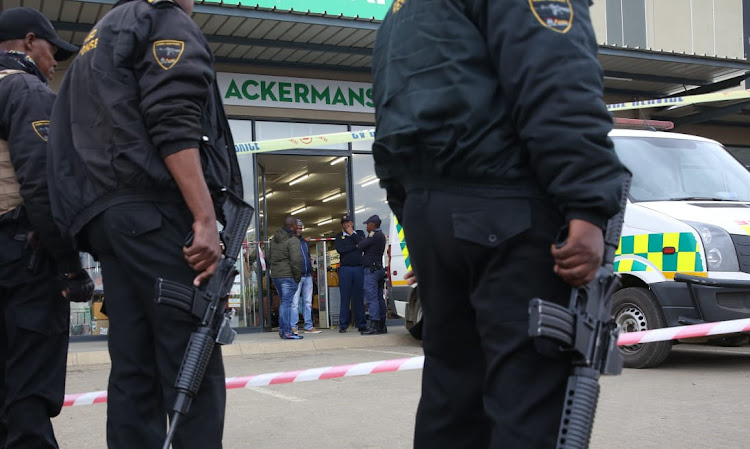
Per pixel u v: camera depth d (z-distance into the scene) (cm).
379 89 190
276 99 1184
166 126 218
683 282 614
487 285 171
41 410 293
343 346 1012
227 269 232
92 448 403
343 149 1236
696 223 625
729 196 705
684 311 614
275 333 1174
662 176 702
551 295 167
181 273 226
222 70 1151
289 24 1001
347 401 525
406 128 172
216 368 238
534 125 158
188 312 222
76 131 234
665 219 639
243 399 558
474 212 169
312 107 1208
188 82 220
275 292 1323
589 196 155
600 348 167
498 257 168
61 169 239
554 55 156
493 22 163
